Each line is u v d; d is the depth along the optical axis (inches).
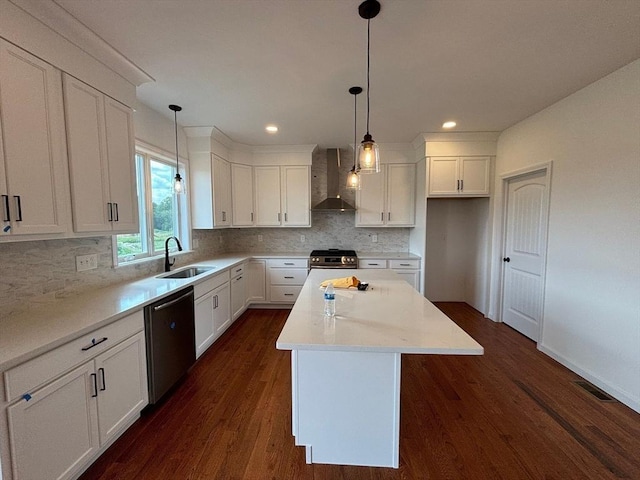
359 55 77.5
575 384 94.7
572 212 102.4
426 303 76.4
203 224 145.8
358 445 60.9
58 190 63.2
